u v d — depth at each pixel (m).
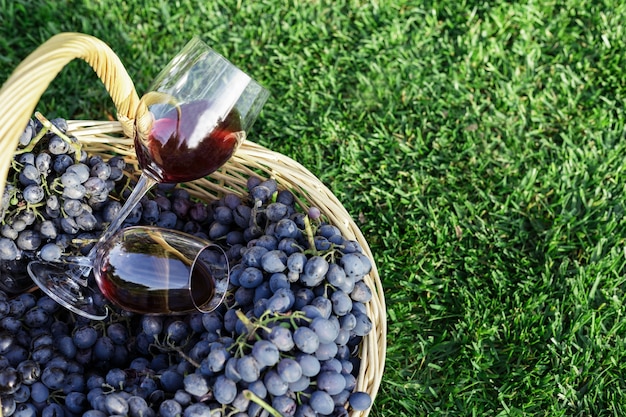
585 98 1.05
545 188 0.98
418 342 0.89
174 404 0.63
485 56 1.07
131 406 0.63
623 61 1.06
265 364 0.61
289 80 1.06
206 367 0.63
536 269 0.93
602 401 0.86
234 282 0.69
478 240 0.95
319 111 1.04
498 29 1.09
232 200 0.76
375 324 0.71
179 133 0.65
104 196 0.72
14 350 0.68
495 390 0.86
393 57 1.07
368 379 0.68
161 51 1.07
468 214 0.97
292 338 0.63
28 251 0.71
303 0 1.10
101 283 0.68
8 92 0.58
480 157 1.00
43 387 0.66
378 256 0.94
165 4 1.08
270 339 0.62
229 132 0.66
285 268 0.68
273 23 1.09
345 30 1.09
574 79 1.05
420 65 1.07
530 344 0.88
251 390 0.62
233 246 0.74
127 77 0.71
